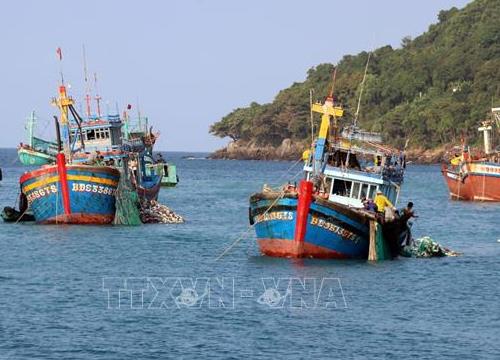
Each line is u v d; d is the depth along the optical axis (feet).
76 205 463.42
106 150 552.82
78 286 309.22
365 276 329.31
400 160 394.73
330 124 374.02
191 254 380.58
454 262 371.35
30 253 378.53
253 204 362.33
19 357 231.50
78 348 238.27
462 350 241.96
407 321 268.41
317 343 244.63
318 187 363.35
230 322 262.88
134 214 485.56
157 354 234.38
